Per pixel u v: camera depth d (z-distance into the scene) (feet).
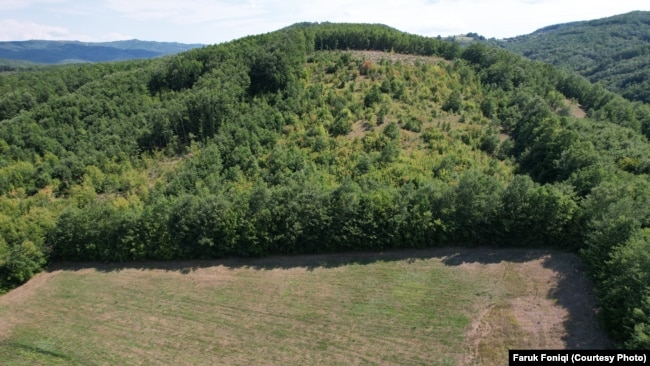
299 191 169.89
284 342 122.31
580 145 184.65
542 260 144.66
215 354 120.78
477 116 257.96
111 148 245.24
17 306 158.30
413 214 157.48
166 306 145.79
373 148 219.61
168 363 119.34
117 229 178.09
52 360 127.13
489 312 123.03
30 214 191.42
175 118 257.96
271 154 218.79
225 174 210.59
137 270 172.14
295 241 164.66
